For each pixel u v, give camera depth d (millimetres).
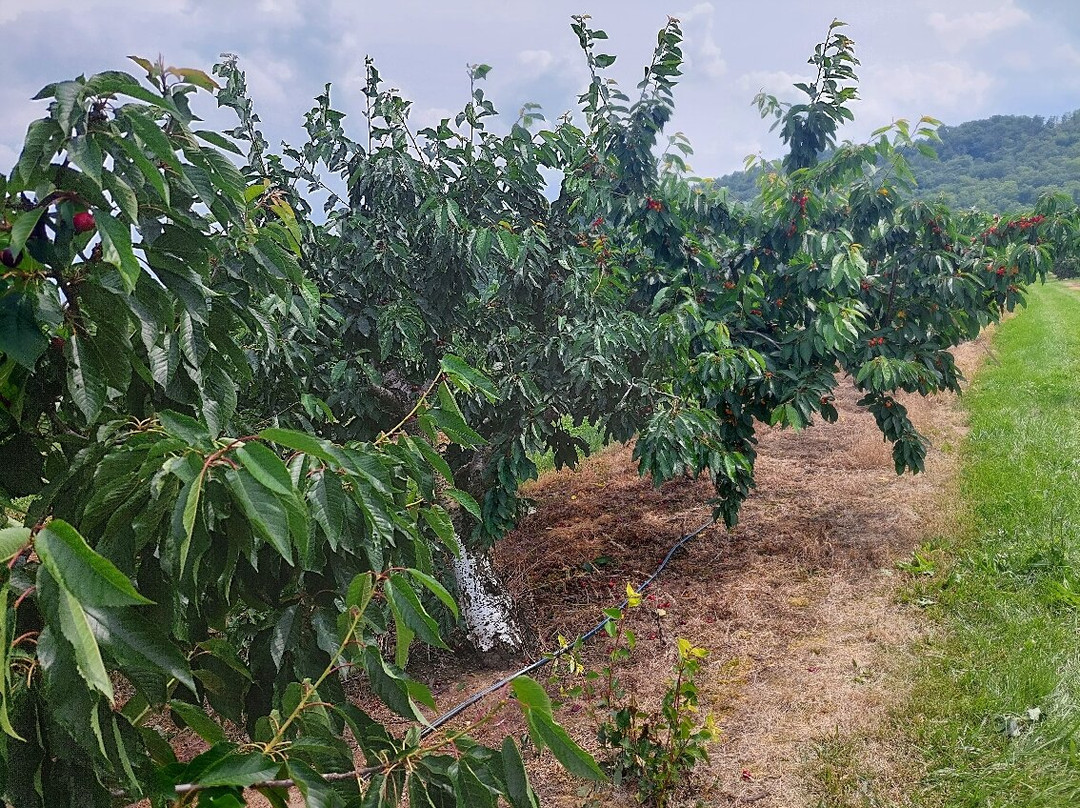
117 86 1575
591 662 4965
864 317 6434
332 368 4316
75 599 1151
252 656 2242
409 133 4902
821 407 6039
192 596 1837
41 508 1784
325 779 1677
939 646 4805
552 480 8781
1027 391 11953
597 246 5410
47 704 1519
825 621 5285
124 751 1496
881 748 3873
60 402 2104
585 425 10438
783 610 5496
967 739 3873
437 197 4641
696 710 4344
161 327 1854
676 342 5000
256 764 1460
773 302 6195
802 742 3979
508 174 4984
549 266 5199
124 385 1787
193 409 2166
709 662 4859
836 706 4266
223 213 1968
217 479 1562
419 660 5117
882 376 5613
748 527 7074
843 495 7785
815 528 6926
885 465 8703
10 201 1710
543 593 5996
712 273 6352
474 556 5156
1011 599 5258
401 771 1784
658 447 4699
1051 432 9273
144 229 1830
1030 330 19578
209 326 2113
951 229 6477
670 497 8031
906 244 6547
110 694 1126
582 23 5320
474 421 5145
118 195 1646
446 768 1743
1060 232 6719
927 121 5980
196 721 1782
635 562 6516
